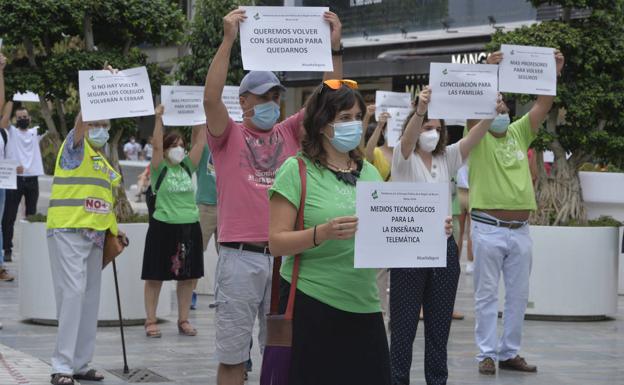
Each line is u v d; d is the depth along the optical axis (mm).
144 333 10062
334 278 4723
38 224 10289
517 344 8445
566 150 11344
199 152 9930
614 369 8562
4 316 10938
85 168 7613
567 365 8719
